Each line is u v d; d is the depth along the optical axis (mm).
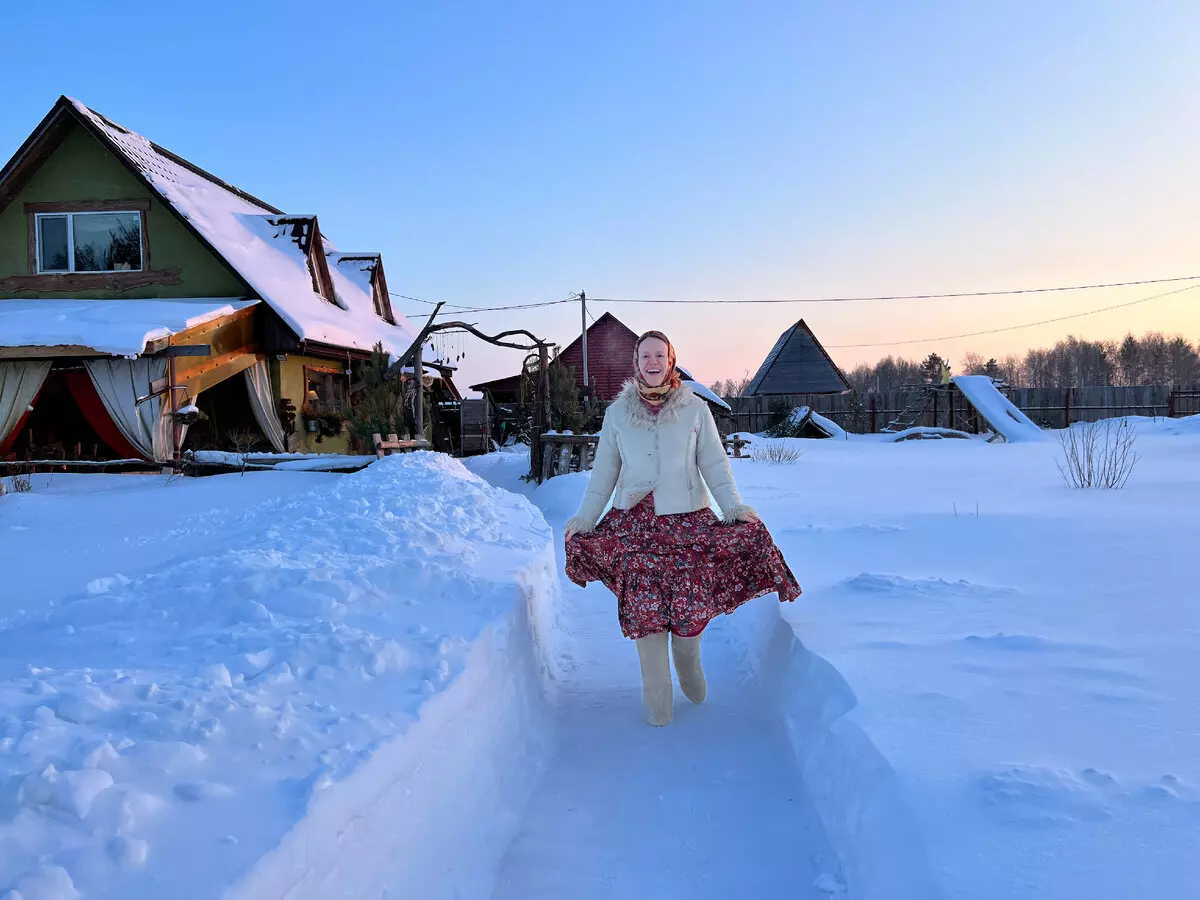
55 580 5539
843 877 2445
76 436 16812
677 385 3838
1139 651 3318
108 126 16672
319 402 18391
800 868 2566
